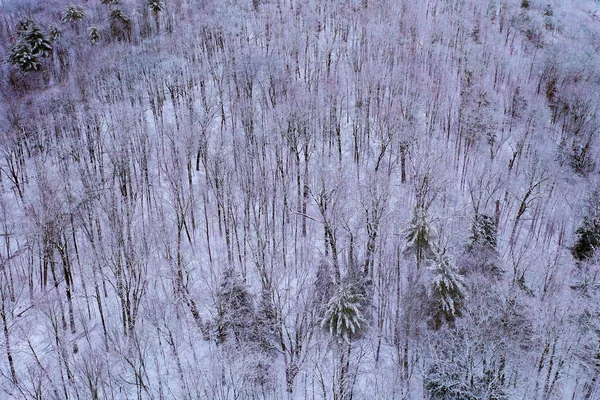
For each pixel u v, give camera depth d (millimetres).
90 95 51625
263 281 31312
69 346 30125
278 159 40469
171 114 51125
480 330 28984
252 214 39562
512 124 50156
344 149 46438
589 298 32344
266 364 29781
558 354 29609
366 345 31688
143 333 30625
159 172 42719
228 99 51000
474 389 28016
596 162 48000
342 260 36406
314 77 52969
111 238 30812
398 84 48875
